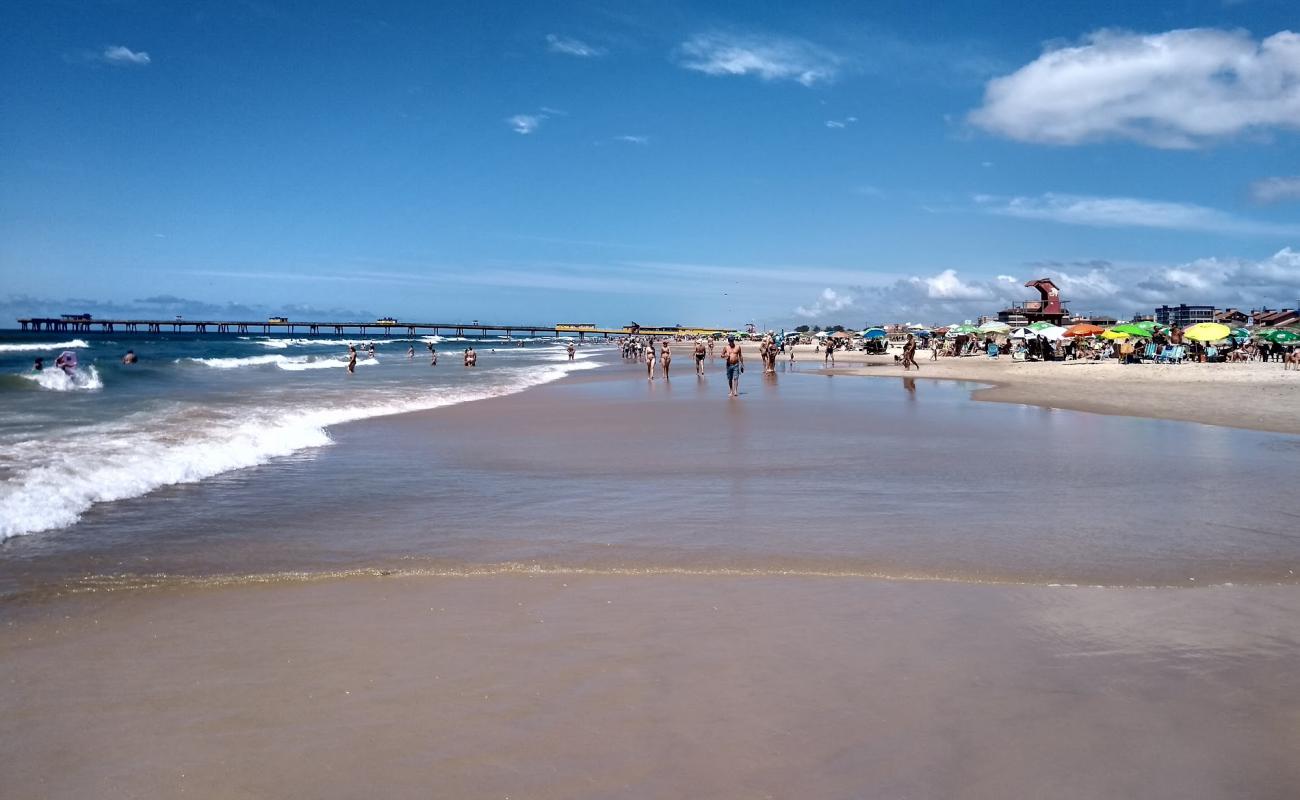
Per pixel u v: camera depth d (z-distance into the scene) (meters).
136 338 135.62
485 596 5.28
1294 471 10.48
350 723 3.51
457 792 2.97
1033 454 12.09
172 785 3.04
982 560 6.21
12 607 5.09
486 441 13.77
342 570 5.97
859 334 96.06
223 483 9.68
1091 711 3.60
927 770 3.11
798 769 3.11
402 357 71.38
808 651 4.29
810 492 9.14
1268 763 3.18
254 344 112.94
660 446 13.12
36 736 3.42
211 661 4.20
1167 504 8.41
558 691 3.80
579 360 67.06
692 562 6.17
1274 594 5.35
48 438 12.55
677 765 3.14
